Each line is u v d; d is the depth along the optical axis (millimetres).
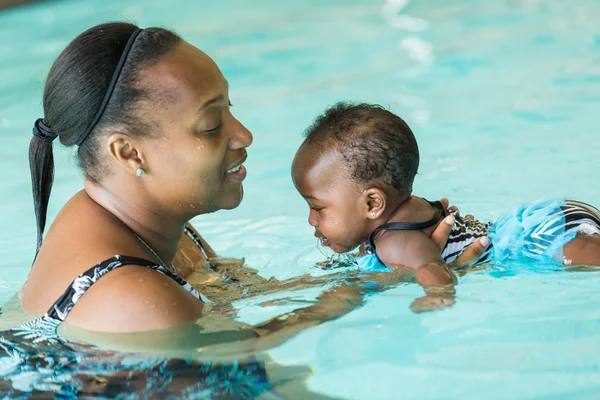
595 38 6781
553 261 3006
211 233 3936
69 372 2322
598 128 4836
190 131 2510
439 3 8578
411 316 2643
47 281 2500
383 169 3123
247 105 5996
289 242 3738
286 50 7363
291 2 9141
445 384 2256
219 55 7320
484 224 3326
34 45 7941
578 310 2629
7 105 6340
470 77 6223
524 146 4672
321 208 3250
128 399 2199
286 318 2604
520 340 2461
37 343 2408
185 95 2475
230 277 3133
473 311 2652
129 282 2357
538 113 5227
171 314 2357
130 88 2434
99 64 2449
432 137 5020
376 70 6633
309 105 5902
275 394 2223
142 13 8859
